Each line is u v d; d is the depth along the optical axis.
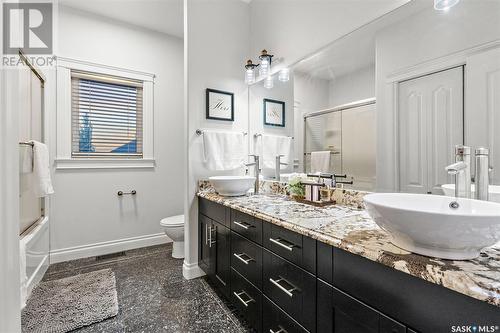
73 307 1.69
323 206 1.51
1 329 0.44
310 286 0.99
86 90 2.65
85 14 2.60
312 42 1.82
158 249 2.86
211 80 2.30
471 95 1.04
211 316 1.64
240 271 1.53
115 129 2.81
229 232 1.67
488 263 0.67
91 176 2.64
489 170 0.99
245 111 2.53
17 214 0.50
